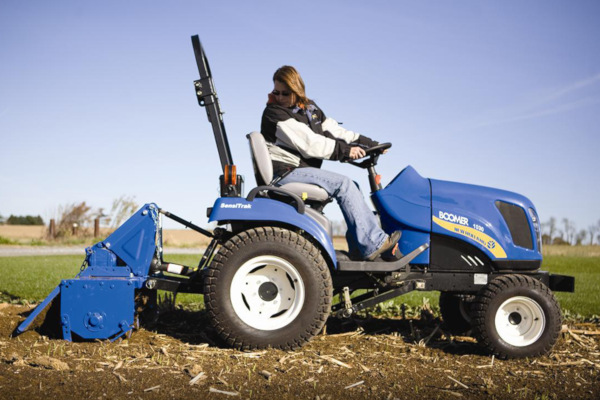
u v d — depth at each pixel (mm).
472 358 3287
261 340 3221
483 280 3576
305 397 2426
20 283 6473
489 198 3678
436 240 3586
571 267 11969
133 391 2443
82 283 3361
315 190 3477
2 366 2779
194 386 2537
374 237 3387
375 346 3500
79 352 3123
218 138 3562
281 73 3574
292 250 3236
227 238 3602
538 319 3361
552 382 2793
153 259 3686
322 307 3258
